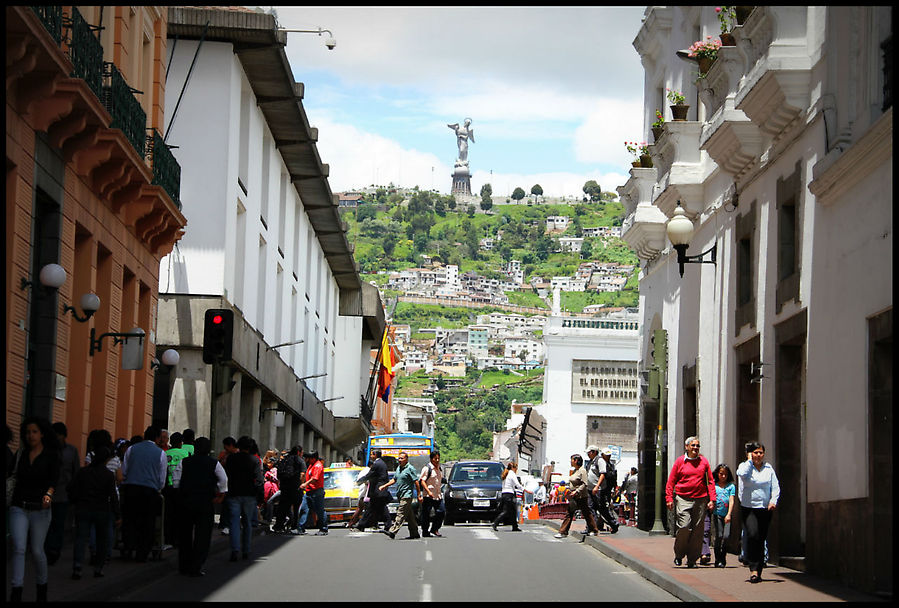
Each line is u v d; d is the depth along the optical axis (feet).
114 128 135.74
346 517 217.36
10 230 113.29
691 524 121.19
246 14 206.59
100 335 149.07
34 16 105.19
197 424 204.74
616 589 109.40
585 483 175.32
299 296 301.43
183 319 204.95
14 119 112.88
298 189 290.56
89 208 140.87
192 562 113.29
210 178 208.54
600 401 407.23
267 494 196.95
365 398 456.04
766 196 138.41
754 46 135.85
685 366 177.78
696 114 177.78
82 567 106.93
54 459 86.69
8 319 112.98
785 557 126.52
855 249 107.96
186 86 206.80
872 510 100.63
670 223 156.04
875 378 102.32
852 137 113.29
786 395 130.82
